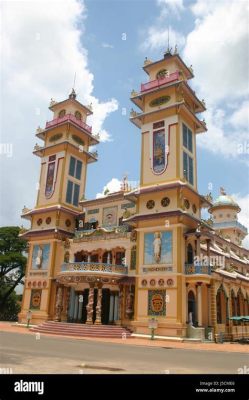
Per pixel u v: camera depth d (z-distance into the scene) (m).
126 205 40.22
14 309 59.06
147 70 41.09
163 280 31.12
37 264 42.41
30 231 44.31
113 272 34.22
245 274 51.25
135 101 39.97
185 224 32.47
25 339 24.50
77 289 39.34
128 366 13.64
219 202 61.81
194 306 32.62
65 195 44.59
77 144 47.75
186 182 34.28
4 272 55.62
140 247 33.59
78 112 50.53
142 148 37.50
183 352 20.72
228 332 34.81
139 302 32.06
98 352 18.41
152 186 34.50
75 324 32.28
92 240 39.22
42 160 48.22
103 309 36.75
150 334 30.14
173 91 36.88
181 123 36.44
